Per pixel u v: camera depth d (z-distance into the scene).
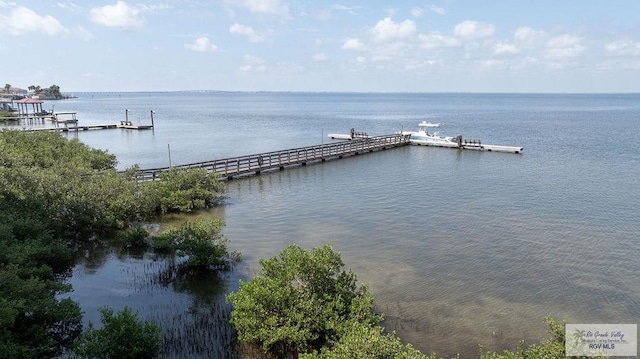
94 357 9.72
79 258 16.89
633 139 57.78
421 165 38.97
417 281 15.34
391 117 110.75
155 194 23.03
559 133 67.00
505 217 23.06
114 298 13.65
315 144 54.28
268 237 19.88
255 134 66.75
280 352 10.70
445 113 129.00
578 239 19.66
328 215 23.41
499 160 41.66
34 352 9.71
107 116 106.44
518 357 8.62
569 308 13.56
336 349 8.70
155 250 17.80
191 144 54.09
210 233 16.31
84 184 20.58
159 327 11.73
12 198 17.17
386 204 25.70
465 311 13.29
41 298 11.25
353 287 11.94
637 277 15.79
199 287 14.59
